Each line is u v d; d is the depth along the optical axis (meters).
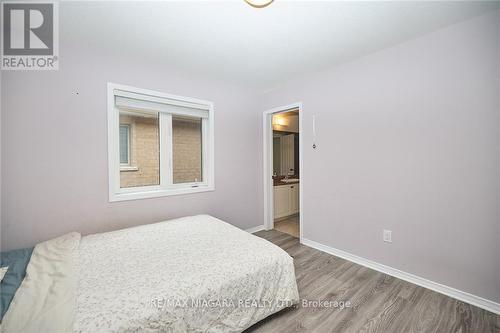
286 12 1.53
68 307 0.95
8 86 1.68
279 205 4.03
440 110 1.74
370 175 2.19
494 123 1.52
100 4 1.43
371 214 2.19
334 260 2.39
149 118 2.49
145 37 1.84
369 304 1.64
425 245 1.85
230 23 1.66
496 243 1.53
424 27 1.72
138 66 2.26
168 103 2.50
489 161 1.54
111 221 2.15
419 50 1.84
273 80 2.90
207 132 2.90
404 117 1.94
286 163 4.73
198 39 1.88
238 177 3.17
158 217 2.45
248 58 2.24
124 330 0.90
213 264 1.35
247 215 3.30
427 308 1.59
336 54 2.17
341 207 2.44
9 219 1.70
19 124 1.72
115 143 2.22
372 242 2.20
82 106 1.97
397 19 1.62
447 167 1.72
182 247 1.60
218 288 1.20
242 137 3.20
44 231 1.83
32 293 1.04
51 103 1.83
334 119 2.47
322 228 2.65
